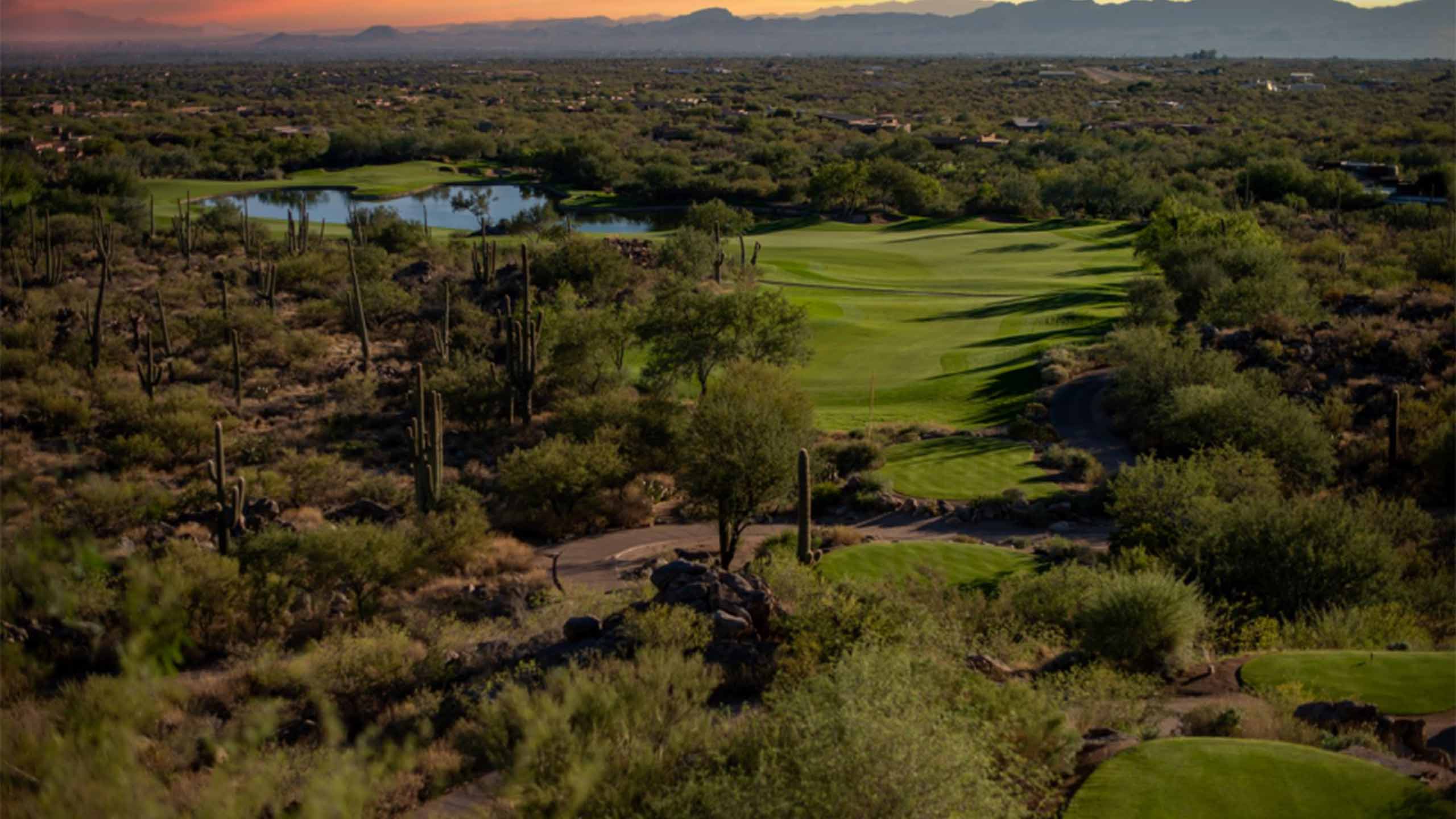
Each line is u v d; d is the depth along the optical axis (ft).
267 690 67.31
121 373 199.62
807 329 206.59
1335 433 155.33
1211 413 146.51
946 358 225.15
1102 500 133.49
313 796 32.83
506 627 82.53
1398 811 40.52
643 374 206.28
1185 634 66.69
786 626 68.08
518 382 181.78
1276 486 126.93
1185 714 55.16
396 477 154.71
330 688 65.57
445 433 181.68
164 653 22.20
